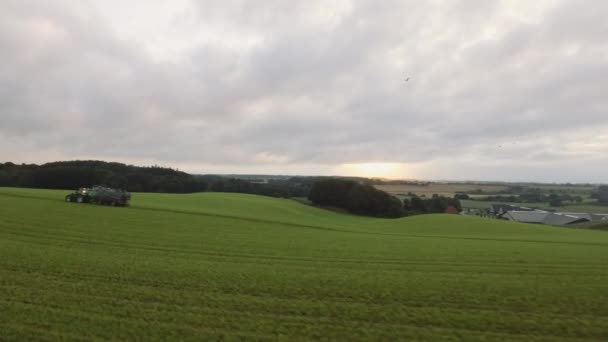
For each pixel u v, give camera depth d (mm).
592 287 13531
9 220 26953
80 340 8094
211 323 9242
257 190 136625
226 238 25766
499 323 9773
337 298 11562
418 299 11672
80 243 20219
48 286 11555
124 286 11945
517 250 24203
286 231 33719
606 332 9258
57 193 53969
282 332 8891
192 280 13008
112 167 131750
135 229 27406
